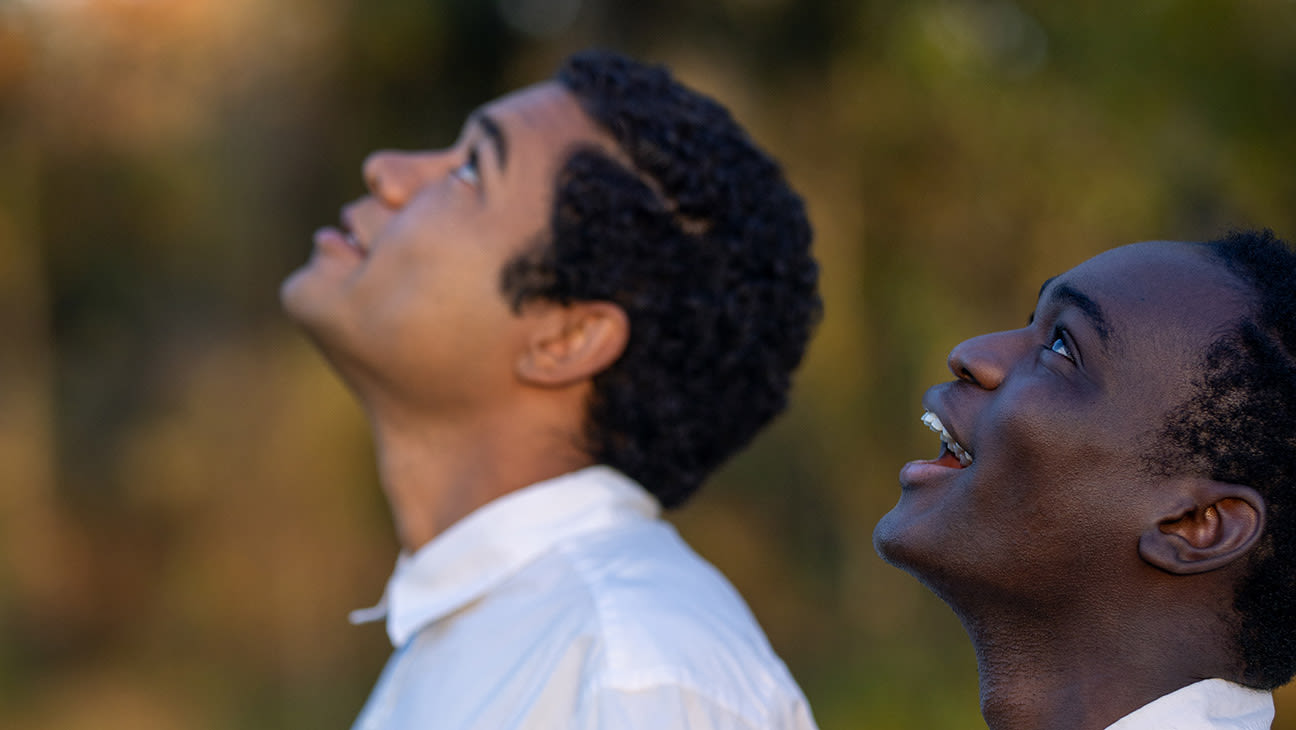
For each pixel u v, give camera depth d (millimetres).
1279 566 871
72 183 5734
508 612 1508
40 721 5641
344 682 5539
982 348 971
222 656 5668
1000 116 5117
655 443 1669
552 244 1610
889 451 5469
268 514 5555
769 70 5422
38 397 6145
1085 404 899
